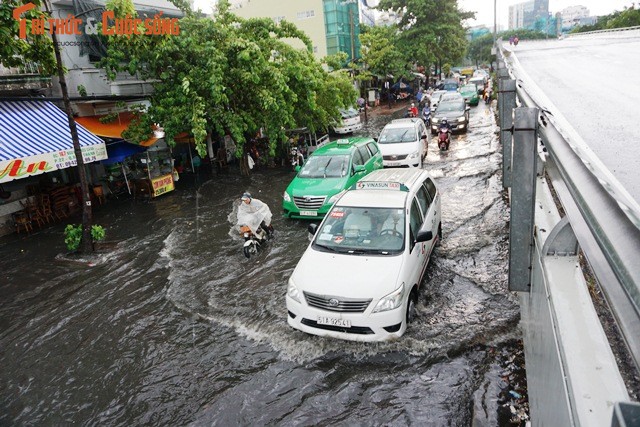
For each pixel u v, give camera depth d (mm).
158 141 16875
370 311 5555
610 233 1558
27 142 11000
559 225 3312
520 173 3943
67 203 13742
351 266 6082
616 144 5176
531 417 4043
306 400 4973
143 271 9016
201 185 16562
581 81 10352
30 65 12625
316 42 36438
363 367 5406
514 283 4297
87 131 12695
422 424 4504
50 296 8250
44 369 6070
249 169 17734
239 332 6445
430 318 6254
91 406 5254
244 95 16031
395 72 39438
